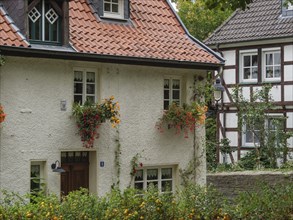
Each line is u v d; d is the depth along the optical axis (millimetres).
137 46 19047
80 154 18266
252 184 20219
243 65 29828
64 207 11227
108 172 18484
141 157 19141
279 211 12695
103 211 11328
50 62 17391
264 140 27672
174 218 11711
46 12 17391
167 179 20000
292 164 23016
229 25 30641
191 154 20312
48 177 17312
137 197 11945
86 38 18203
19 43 16531
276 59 28938
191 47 20422
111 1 19641
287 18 29188
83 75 18172
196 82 20422
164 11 21250
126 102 18875
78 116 17703
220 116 30141
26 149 16938
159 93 19641
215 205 12391
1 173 16484
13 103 16734
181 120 19656
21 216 10961
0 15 17109
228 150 29594
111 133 18547
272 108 27859
